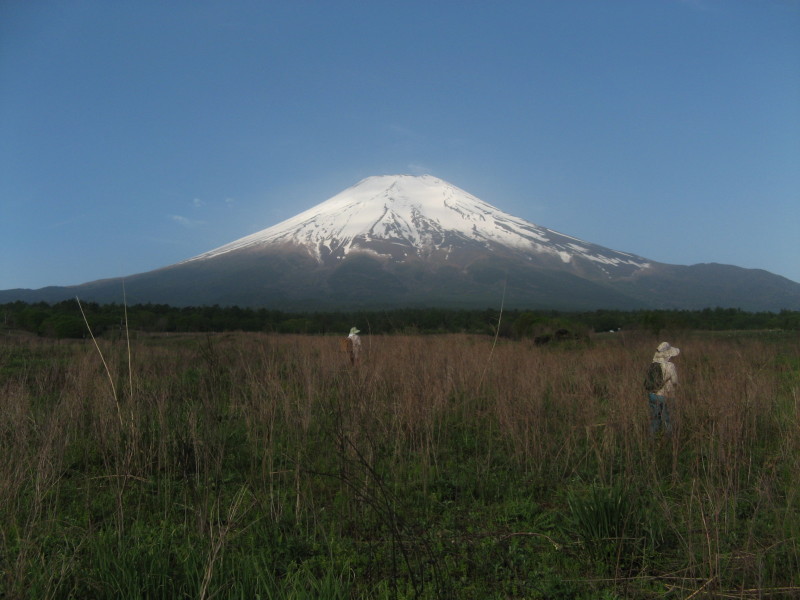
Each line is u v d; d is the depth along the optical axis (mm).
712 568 4465
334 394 8977
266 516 5539
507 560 4676
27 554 4453
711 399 8266
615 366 14555
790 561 4469
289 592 4059
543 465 7199
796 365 16688
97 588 4121
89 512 5309
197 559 4457
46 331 23234
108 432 7402
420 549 4473
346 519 5504
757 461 7004
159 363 13086
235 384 9633
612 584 4453
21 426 6730
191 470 6809
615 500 5180
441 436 8586
